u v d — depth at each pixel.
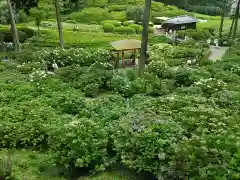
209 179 8.63
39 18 41.81
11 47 31.12
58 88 17.86
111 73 19.58
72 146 10.14
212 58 31.41
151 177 9.57
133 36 40.25
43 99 15.87
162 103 14.05
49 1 50.41
